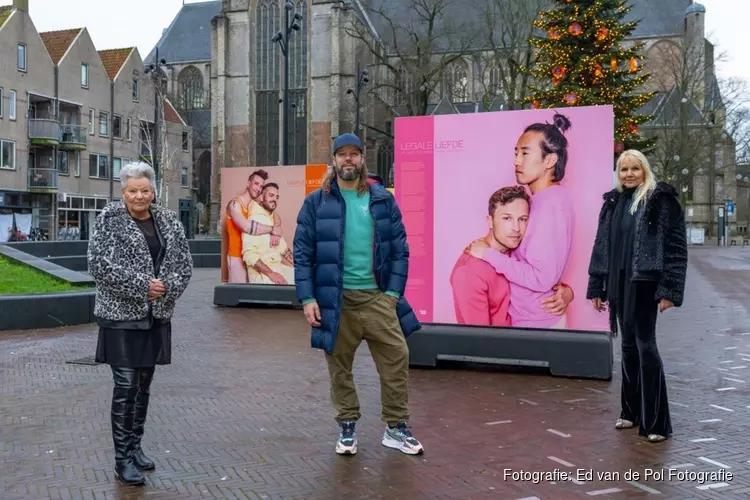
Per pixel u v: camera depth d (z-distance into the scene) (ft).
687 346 30.48
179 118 193.16
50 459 15.01
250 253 47.14
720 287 61.82
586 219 24.00
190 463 14.73
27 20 131.23
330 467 14.46
